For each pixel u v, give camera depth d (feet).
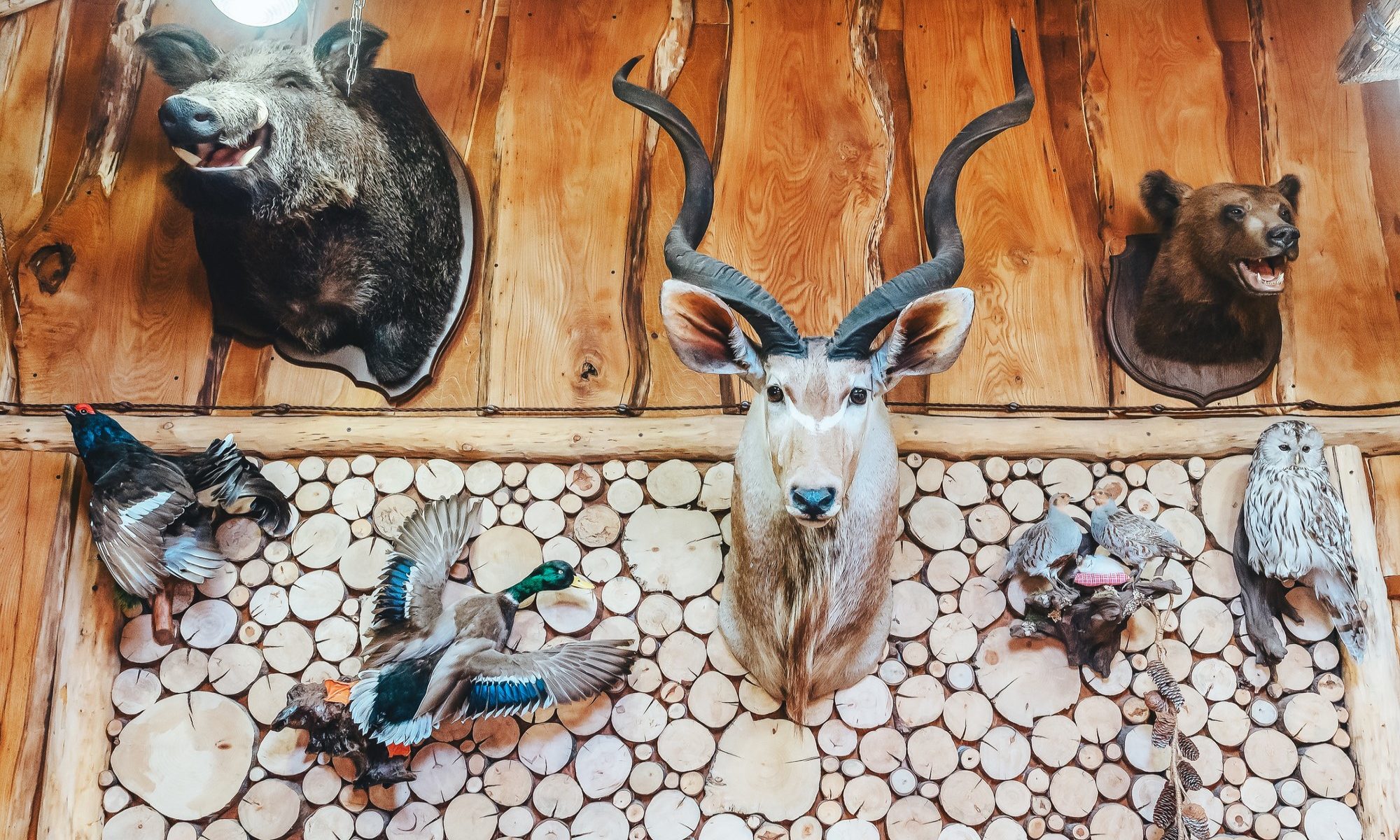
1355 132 11.11
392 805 8.77
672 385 9.98
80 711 8.83
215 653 9.04
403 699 8.13
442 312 10.15
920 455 9.68
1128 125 11.08
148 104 10.73
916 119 11.05
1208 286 10.32
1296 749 9.11
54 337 9.94
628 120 10.92
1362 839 8.87
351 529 9.41
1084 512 9.60
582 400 9.93
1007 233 10.62
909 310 7.60
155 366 9.93
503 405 9.91
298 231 10.20
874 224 10.62
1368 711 9.10
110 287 10.14
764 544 8.25
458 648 8.32
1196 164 10.94
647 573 9.32
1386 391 10.18
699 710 9.00
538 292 10.32
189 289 10.19
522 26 11.27
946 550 9.44
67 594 9.07
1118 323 10.31
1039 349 10.20
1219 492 9.70
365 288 10.18
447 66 11.07
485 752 8.87
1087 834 8.89
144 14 11.01
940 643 9.20
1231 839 8.95
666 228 10.55
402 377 9.97
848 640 8.64
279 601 9.18
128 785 8.73
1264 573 9.23
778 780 8.91
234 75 10.43
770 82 11.14
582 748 8.92
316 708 8.46
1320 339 10.34
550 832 8.75
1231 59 11.37
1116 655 9.23
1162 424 9.93
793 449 7.41
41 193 10.41
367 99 10.64
